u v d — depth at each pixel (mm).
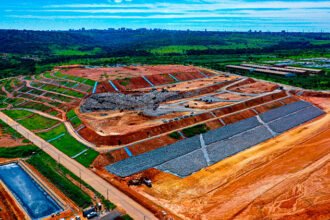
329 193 64188
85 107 117812
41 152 86875
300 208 59531
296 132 101875
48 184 70125
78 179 70875
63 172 74500
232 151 86125
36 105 133125
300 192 64688
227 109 116500
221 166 77312
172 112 110812
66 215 58625
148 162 78625
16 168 79375
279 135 99625
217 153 84250
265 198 62594
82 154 82562
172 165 77500
